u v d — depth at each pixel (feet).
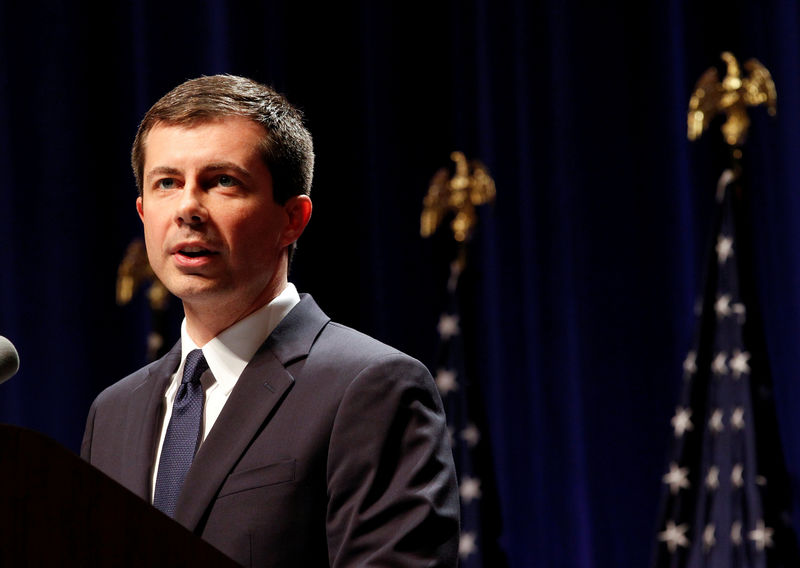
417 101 38.01
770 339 33.53
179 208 10.11
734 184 30.09
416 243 37.58
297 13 38.01
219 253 10.23
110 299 38.06
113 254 38.14
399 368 10.35
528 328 36.60
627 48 36.17
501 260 37.14
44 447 6.66
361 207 37.81
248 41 37.60
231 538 9.64
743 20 34.63
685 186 34.73
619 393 35.47
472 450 32.73
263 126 10.55
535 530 36.19
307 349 10.76
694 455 29.81
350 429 9.96
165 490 10.36
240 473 9.93
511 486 36.58
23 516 6.57
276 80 37.35
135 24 37.86
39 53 38.01
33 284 37.76
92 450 11.65
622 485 35.19
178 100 10.55
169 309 37.70
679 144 34.91
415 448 9.97
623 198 35.94
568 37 36.55
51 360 37.63
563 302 36.29
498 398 36.70
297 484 9.80
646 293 35.53
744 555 28.60
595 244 36.04
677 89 35.04
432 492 9.65
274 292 11.16
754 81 29.86
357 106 38.06
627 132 36.04
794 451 32.76
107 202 38.19
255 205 10.36
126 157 38.32
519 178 37.19
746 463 28.99
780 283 33.58
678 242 35.01
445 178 34.30
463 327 33.45
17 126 37.81
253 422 10.19
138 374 12.13
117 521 6.82
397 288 37.29
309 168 11.34
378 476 9.77
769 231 33.83
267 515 9.69
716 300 30.17
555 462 36.17
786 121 33.81
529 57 37.19
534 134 37.06
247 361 10.85
